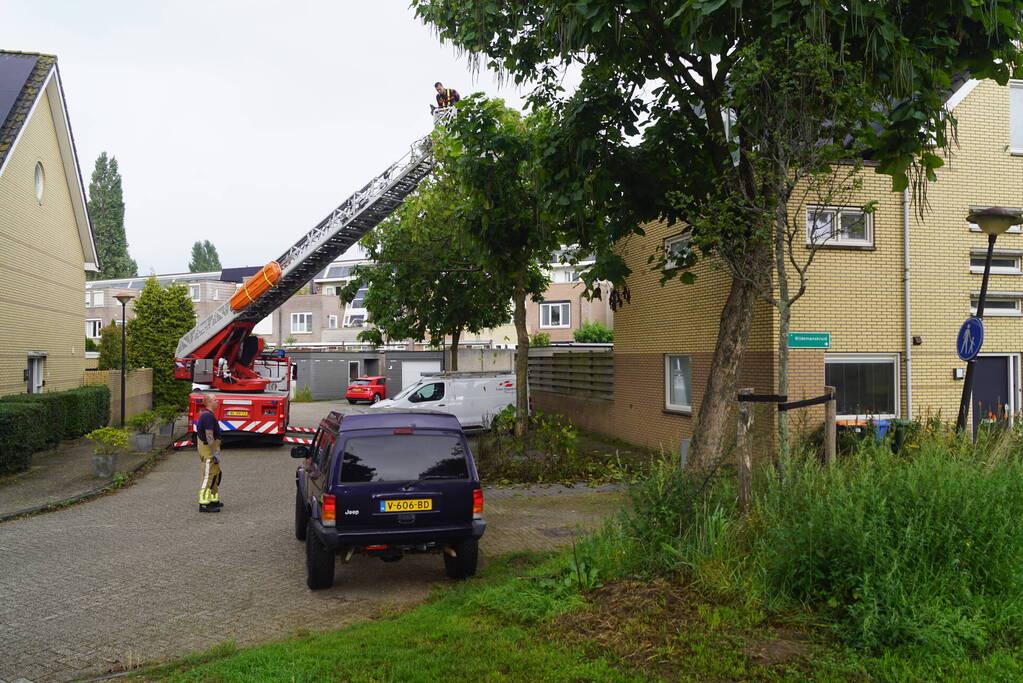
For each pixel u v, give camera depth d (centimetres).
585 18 867
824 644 477
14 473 1412
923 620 479
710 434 911
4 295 1764
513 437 1496
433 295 2312
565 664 464
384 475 700
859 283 1318
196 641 578
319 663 486
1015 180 1405
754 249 870
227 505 1160
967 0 755
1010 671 434
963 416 993
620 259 1184
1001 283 1391
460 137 1374
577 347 2739
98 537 938
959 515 550
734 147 933
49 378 2134
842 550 523
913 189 872
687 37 801
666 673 445
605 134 1052
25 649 562
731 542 586
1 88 1888
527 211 1413
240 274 7312
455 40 1052
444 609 609
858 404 1323
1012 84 1409
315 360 4419
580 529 903
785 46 758
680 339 1569
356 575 764
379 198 1803
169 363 3050
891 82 779
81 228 2445
